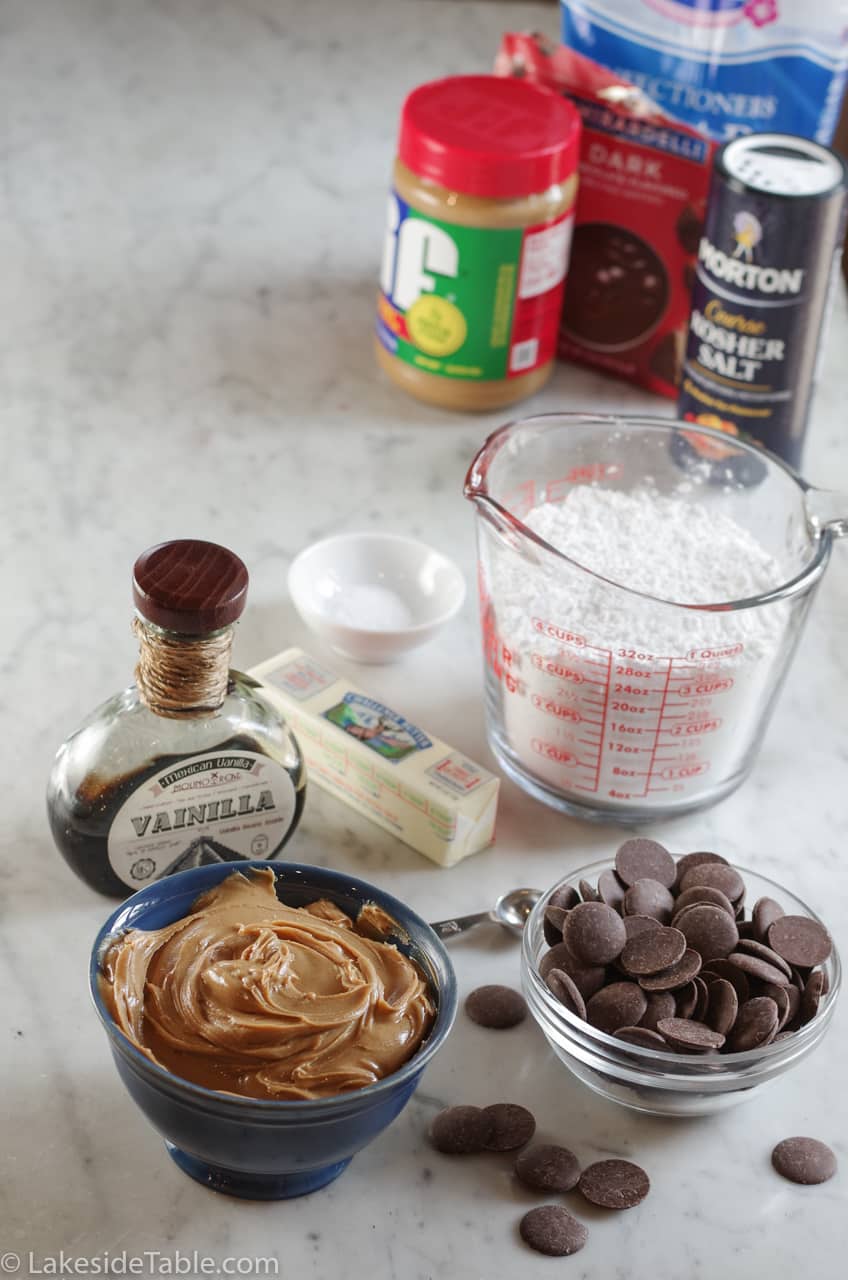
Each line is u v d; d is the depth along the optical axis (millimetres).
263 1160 776
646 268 1400
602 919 864
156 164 1677
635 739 1010
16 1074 871
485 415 1423
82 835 934
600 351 1472
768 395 1293
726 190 1225
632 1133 876
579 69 1361
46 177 1641
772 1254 820
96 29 1864
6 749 1065
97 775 924
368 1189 834
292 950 844
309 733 1056
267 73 1829
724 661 981
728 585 1059
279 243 1596
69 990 918
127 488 1304
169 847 958
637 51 1341
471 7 1936
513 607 1015
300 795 982
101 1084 872
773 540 1119
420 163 1293
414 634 1137
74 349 1443
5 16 1865
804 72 1304
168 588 870
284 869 890
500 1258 807
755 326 1260
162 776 928
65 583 1206
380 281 1521
